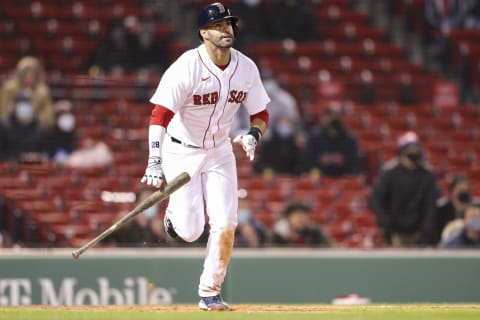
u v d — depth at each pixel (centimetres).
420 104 6644
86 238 4634
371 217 5328
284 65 6581
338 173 5488
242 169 5422
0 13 6334
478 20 7438
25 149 4950
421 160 4625
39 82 5056
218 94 2742
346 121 6203
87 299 4062
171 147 2812
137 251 4153
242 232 4544
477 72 7044
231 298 4197
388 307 2884
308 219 4519
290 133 5569
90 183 4919
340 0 7381
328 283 4269
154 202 2667
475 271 4400
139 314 2517
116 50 6066
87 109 5344
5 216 4706
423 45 7338
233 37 2744
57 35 6269
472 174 6000
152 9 6669
